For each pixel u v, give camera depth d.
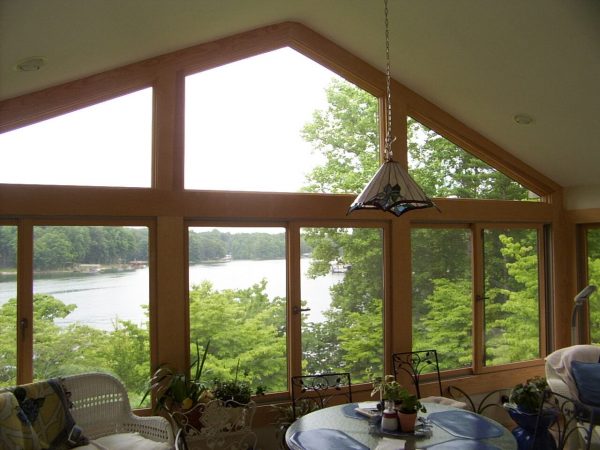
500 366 5.41
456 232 5.29
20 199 3.67
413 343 5.01
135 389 3.99
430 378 5.06
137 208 4.00
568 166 5.33
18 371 3.67
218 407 3.78
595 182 5.39
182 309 4.11
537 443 3.70
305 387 4.46
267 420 4.31
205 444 3.96
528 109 4.67
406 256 4.92
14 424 2.84
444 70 4.55
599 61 3.87
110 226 3.98
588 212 5.49
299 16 4.48
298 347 4.52
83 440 3.23
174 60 4.16
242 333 4.38
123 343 3.97
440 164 5.20
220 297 4.32
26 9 2.63
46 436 3.09
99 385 3.52
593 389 4.07
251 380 4.39
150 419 3.44
